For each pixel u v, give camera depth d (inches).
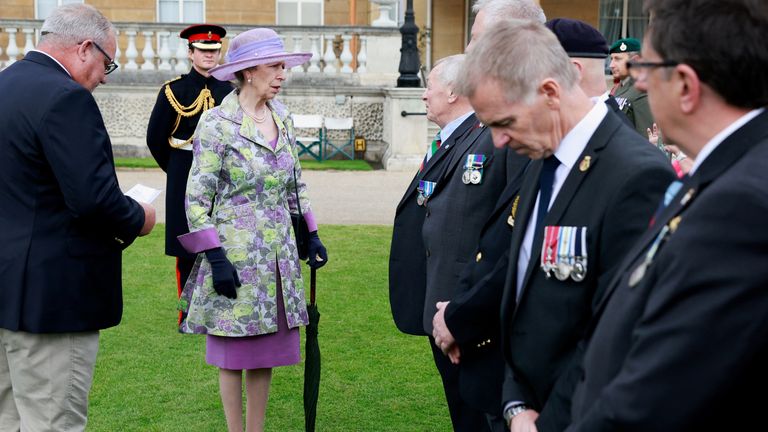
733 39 59.7
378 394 186.1
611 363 66.0
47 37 130.7
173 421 171.3
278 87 155.1
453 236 131.8
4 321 126.7
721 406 56.3
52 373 129.3
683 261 57.1
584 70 116.0
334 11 780.6
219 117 152.4
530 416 91.3
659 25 63.1
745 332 54.3
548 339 89.2
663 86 63.2
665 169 84.7
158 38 682.2
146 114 625.3
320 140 616.1
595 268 86.0
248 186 152.3
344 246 328.5
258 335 153.6
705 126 62.4
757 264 54.4
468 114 142.9
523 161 123.4
